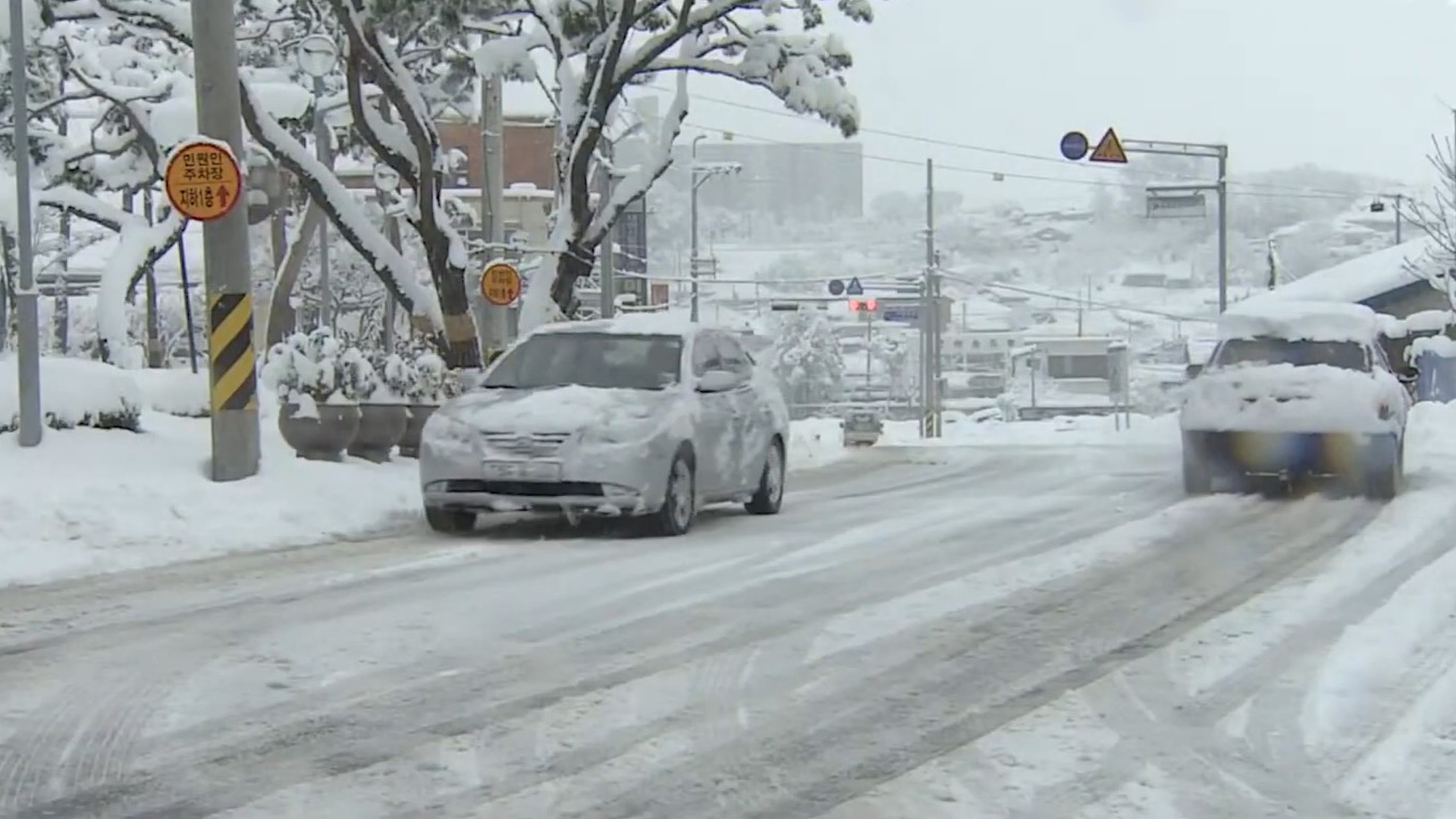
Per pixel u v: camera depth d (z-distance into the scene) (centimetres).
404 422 1841
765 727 748
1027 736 733
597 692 812
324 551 1299
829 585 1130
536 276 2406
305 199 3603
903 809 630
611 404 1396
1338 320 1838
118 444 1537
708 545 1345
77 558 1204
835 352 7469
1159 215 4250
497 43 2405
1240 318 1862
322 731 737
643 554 1284
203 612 1016
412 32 2278
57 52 2814
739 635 952
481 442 1369
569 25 2294
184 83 2758
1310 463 1744
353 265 4962
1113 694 812
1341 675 848
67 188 2817
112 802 636
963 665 875
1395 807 632
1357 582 1145
